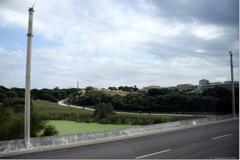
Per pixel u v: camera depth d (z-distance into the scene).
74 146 19.11
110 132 23.34
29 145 17.67
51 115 64.25
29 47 18.03
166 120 55.44
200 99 61.22
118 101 85.75
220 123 34.00
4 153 16.33
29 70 17.94
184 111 65.12
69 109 88.56
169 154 16.25
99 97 98.81
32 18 18.14
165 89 76.25
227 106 52.41
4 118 34.19
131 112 78.12
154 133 26.08
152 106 74.94
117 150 17.59
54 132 37.25
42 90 107.81
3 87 40.53
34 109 36.97
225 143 19.78
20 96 41.41
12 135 33.56
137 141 21.33
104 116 65.44
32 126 35.62
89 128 50.81
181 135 24.28
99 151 17.25
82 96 112.88
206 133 25.17
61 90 124.81
